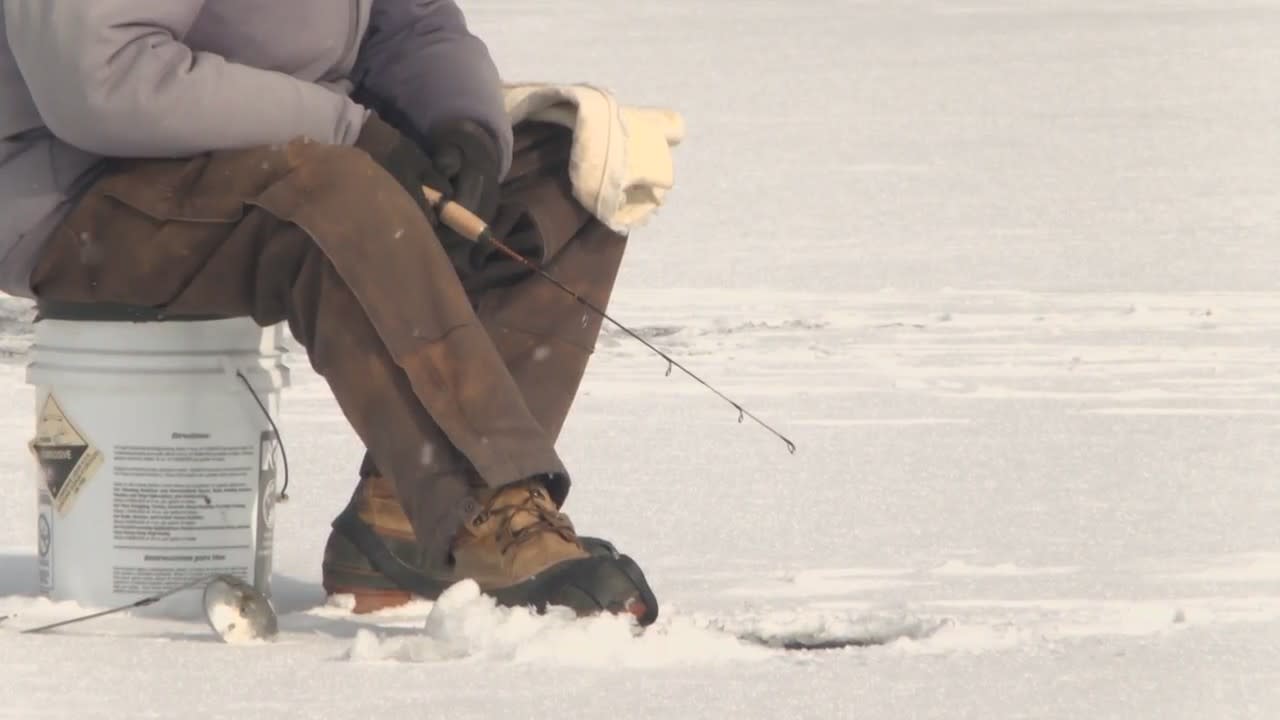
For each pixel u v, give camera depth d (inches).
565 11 6299.2
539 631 515.2
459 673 488.1
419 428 534.0
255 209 554.3
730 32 5433.1
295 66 590.6
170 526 593.9
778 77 4168.3
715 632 538.0
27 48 554.3
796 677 489.7
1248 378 1302.9
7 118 577.9
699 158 2839.6
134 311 586.2
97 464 594.2
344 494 887.1
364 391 536.7
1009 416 1146.7
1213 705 471.8
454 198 595.8
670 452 1013.8
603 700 461.7
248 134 559.5
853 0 6796.3
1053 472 944.3
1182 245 2074.3
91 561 597.0
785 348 1448.1
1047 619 584.4
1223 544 746.2
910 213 2341.3
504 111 616.7
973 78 4099.4
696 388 1270.9
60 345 596.7
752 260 1979.6
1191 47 4702.3
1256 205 2394.2
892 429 1098.1
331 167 544.7
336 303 538.9
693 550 738.2
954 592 644.7
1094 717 458.0
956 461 980.6
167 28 558.6
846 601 627.8
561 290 626.2
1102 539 759.7
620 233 633.0
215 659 506.3
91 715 445.7
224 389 594.6
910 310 1653.5
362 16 606.5
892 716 453.7
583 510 838.5
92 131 553.9
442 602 523.8
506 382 538.3
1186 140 3068.4
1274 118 3351.4
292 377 1299.2
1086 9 6077.8
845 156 2891.2
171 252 566.6
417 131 614.5
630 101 3720.5
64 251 577.9
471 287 624.4
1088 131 3196.4
